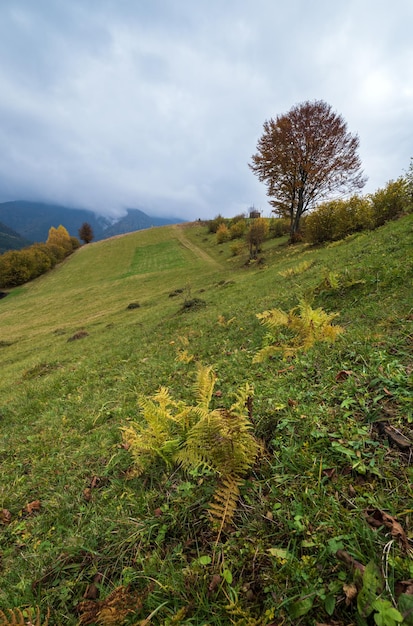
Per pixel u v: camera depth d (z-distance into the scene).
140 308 22.88
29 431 5.35
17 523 3.00
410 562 1.48
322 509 1.88
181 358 6.80
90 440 4.32
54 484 3.49
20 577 2.22
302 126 28.78
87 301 33.44
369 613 1.29
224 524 2.02
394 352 3.40
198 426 2.54
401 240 9.08
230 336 7.53
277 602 1.52
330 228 23.66
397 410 2.51
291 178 31.33
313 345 4.42
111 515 2.54
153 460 3.05
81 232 104.50
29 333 24.27
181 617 1.55
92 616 1.72
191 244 62.94
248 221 66.94
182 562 1.92
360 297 6.18
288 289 9.85
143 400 3.32
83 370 8.59
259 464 2.48
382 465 2.08
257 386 4.02
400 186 18.53
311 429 2.62
